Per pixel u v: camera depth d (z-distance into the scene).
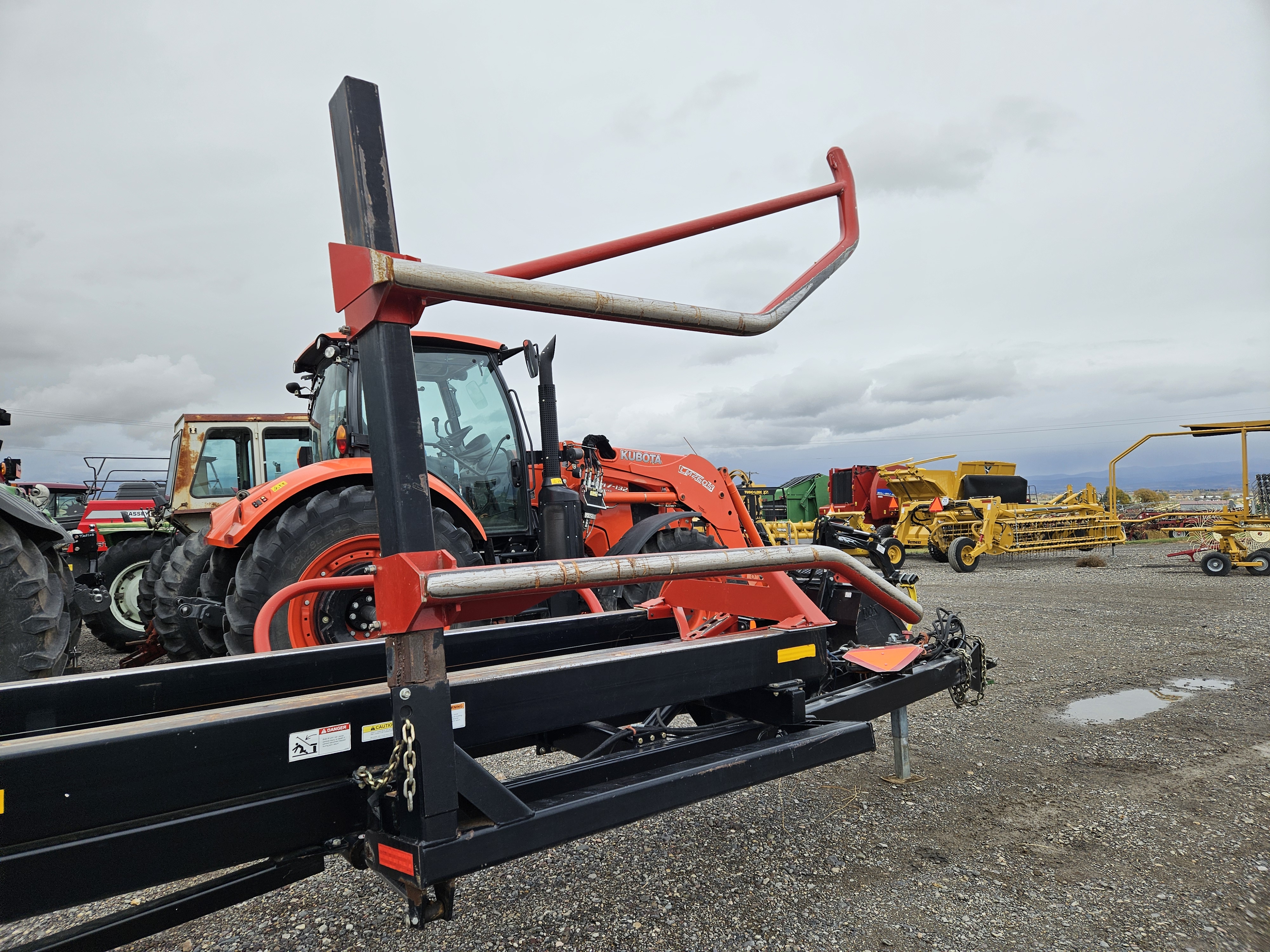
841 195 2.07
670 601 2.61
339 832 1.43
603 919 1.89
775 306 1.71
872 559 3.33
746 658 1.95
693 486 5.67
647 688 1.75
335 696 1.55
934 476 14.57
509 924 1.88
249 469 7.22
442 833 1.23
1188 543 17.05
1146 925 1.84
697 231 1.66
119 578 6.96
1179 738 3.31
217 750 1.29
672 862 2.20
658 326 1.48
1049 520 13.02
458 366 4.55
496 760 3.19
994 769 2.96
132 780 1.20
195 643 5.19
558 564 1.33
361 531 3.50
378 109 1.25
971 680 2.83
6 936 2.01
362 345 1.26
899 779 2.82
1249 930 1.81
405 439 1.22
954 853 2.24
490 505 4.57
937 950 1.74
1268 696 4.00
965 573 11.97
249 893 1.40
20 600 2.75
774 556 1.77
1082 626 6.30
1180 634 5.84
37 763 1.12
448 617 1.25
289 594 2.12
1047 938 1.78
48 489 9.35
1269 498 11.76
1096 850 2.25
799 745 1.83
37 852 1.12
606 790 1.51
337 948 1.79
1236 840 2.30
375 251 1.17
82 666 5.96
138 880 1.20
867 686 2.45
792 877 2.10
